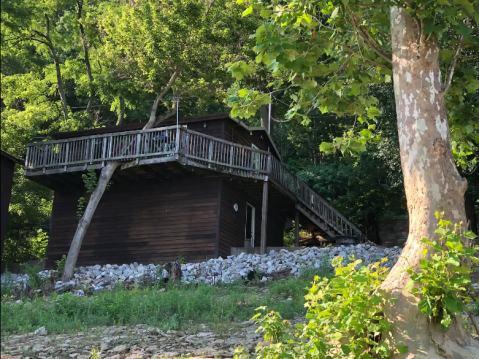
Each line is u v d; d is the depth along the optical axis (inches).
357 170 1197.1
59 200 937.5
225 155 843.4
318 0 347.6
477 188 990.4
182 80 928.3
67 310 477.1
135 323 447.8
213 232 839.7
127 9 951.0
